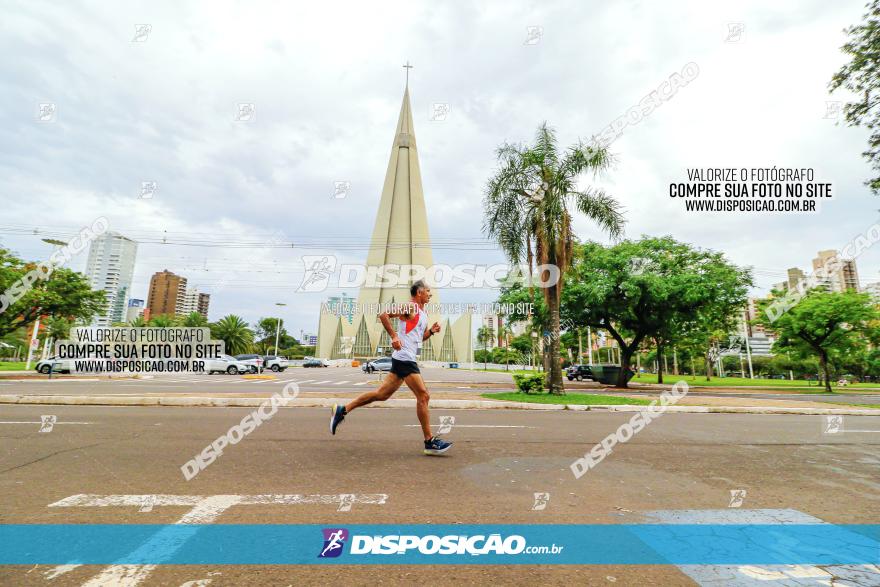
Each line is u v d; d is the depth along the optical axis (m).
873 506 3.48
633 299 22.23
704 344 42.09
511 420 8.31
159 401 9.73
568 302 22.45
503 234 14.70
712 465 4.84
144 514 3.04
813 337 27.20
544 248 13.72
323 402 10.06
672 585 2.22
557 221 13.55
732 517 3.20
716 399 15.41
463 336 106.56
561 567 2.41
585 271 22.34
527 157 14.11
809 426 8.54
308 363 59.41
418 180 111.56
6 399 9.73
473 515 3.13
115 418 7.48
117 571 2.25
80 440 5.54
